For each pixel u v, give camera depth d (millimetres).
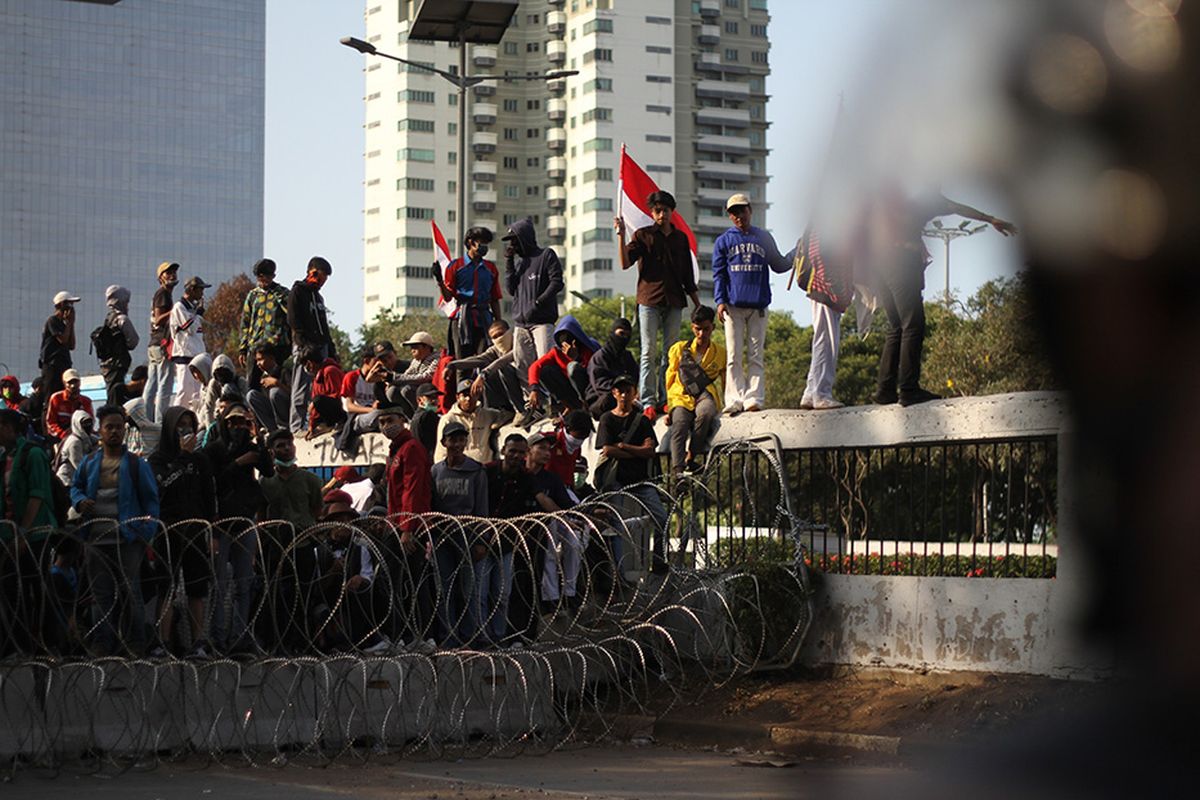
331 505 15000
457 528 14367
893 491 14734
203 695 12797
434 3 27578
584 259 166875
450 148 171500
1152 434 550
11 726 12391
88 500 13000
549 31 171375
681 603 15422
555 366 17375
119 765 12500
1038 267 574
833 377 15602
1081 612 573
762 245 16188
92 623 13328
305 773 12258
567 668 15195
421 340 20531
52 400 22375
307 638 12711
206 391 22109
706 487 15320
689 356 16422
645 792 10828
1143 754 547
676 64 170125
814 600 14953
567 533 15094
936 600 13867
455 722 14227
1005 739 615
